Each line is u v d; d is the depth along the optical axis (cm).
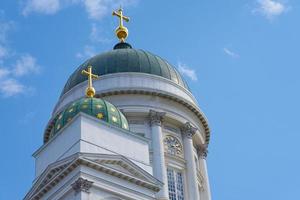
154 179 6381
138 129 8556
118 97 8769
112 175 6088
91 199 5788
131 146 6612
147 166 6600
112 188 6006
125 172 6181
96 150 6228
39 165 6775
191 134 8912
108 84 8856
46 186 6153
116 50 9669
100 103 6906
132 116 8669
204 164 9175
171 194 8244
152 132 8506
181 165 8569
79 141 6153
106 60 9325
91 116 6431
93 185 5875
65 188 5950
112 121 6731
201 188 8919
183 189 8412
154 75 9094
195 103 9300
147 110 8669
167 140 8694
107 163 6125
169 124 8856
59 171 6047
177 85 9150
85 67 9394
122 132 6612
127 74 8975
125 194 6081
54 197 6056
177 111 8925
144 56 9469
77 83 9175
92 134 6309
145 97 8806
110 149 6362
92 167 5972
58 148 6538
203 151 9275
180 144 8781
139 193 6200
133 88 8762
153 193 6344
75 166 5938
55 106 9200
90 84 7525
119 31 10400
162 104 8844
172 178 8394
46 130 8956
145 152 6725
